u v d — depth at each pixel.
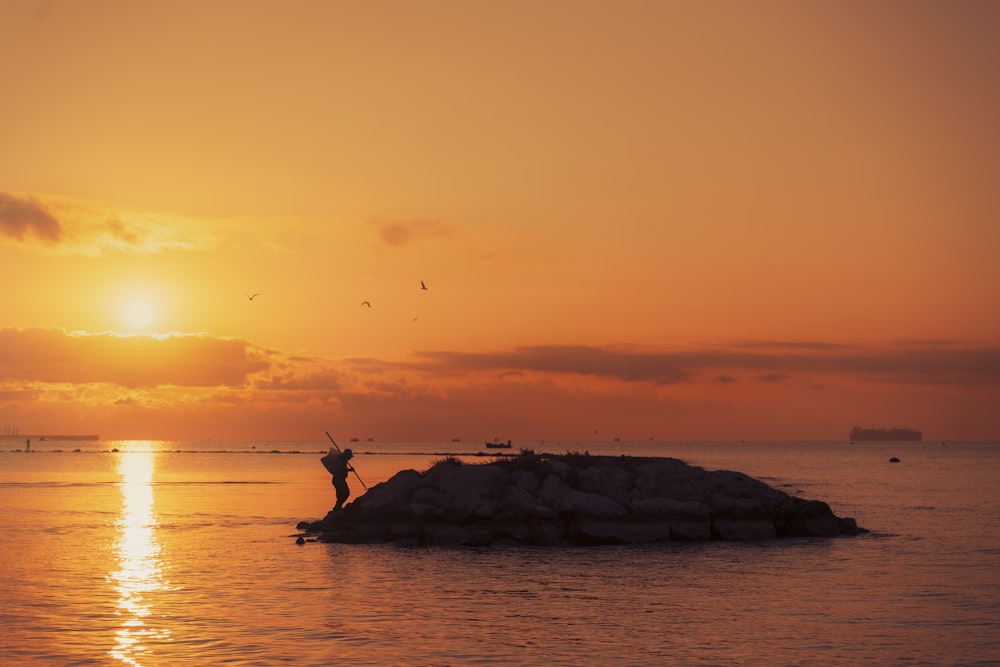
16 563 34.53
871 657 21.61
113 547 39.44
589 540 43.56
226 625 24.17
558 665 20.56
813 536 46.66
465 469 48.16
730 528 45.53
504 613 26.48
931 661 21.31
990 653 22.05
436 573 34.09
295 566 35.16
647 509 44.88
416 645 22.28
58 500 68.12
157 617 25.03
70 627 23.69
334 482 49.16
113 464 167.38
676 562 37.59
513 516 44.44
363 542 43.00
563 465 49.16
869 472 147.50
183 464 173.25
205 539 42.94
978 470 156.75
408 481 46.88
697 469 50.75
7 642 22.05
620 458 55.25
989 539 45.78
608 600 28.75
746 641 23.05
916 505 70.50
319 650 21.64
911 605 28.02
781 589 30.86
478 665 20.48
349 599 28.34
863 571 35.06
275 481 101.81
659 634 23.80
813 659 21.34
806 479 120.56
